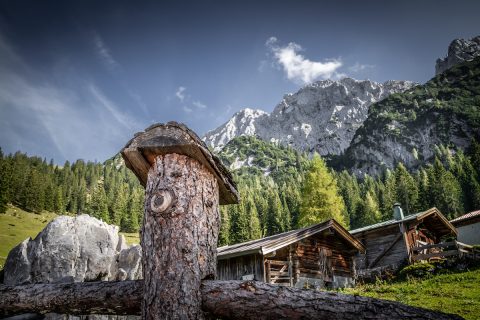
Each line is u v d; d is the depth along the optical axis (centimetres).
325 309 264
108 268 747
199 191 343
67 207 10050
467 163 7681
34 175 9644
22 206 8338
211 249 332
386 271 1852
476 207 5972
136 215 8694
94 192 10975
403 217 2194
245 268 1531
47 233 713
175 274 298
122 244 845
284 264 1530
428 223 2355
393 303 263
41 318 510
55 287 352
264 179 18912
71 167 14112
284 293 278
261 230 7594
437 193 6091
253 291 283
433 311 259
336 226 1694
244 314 282
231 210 7912
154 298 293
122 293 322
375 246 2192
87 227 762
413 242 2117
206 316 298
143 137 359
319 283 1609
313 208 3431
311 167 3653
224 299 287
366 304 263
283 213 7550
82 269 712
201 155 347
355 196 8206
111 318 631
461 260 1581
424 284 1356
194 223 325
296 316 268
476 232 2895
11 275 662
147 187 352
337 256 1767
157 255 308
